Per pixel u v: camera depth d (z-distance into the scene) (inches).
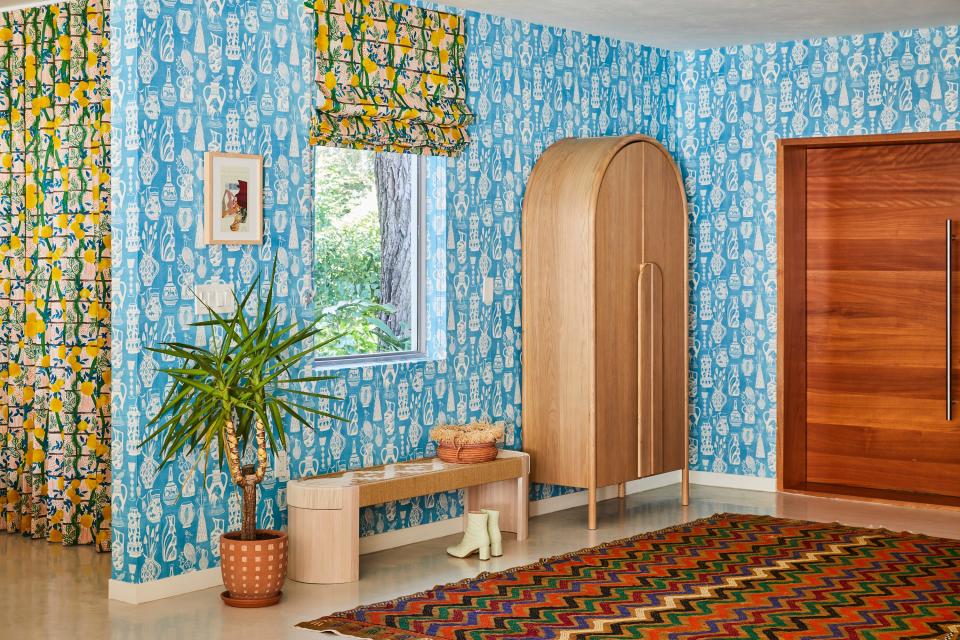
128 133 199.3
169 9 203.0
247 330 202.5
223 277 213.8
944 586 210.8
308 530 215.3
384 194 257.8
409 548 245.9
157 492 202.8
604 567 225.3
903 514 280.7
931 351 296.5
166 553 205.2
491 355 269.6
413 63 249.0
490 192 268.5
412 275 262.1
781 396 310.3
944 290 293.6
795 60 306.0
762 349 313.7
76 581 217.3
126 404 200.4
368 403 241.6
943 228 293.0
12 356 257.9
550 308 270.4
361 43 238.2
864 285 306.0
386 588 211.9
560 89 287.6
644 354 279.0
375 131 239.6
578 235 265.0
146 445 200.7
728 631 183.6
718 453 322.7
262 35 219.8
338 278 248.4
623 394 273.3
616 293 271.0
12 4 253.1
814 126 303.9
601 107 301.0
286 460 224.7
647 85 316.8
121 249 200.7
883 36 292.4
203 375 201.2
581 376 265.0
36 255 253.3
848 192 307.4
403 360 255.3
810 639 179.5
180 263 205.9
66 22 246.4
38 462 252.7
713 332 322.0
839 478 313.4
